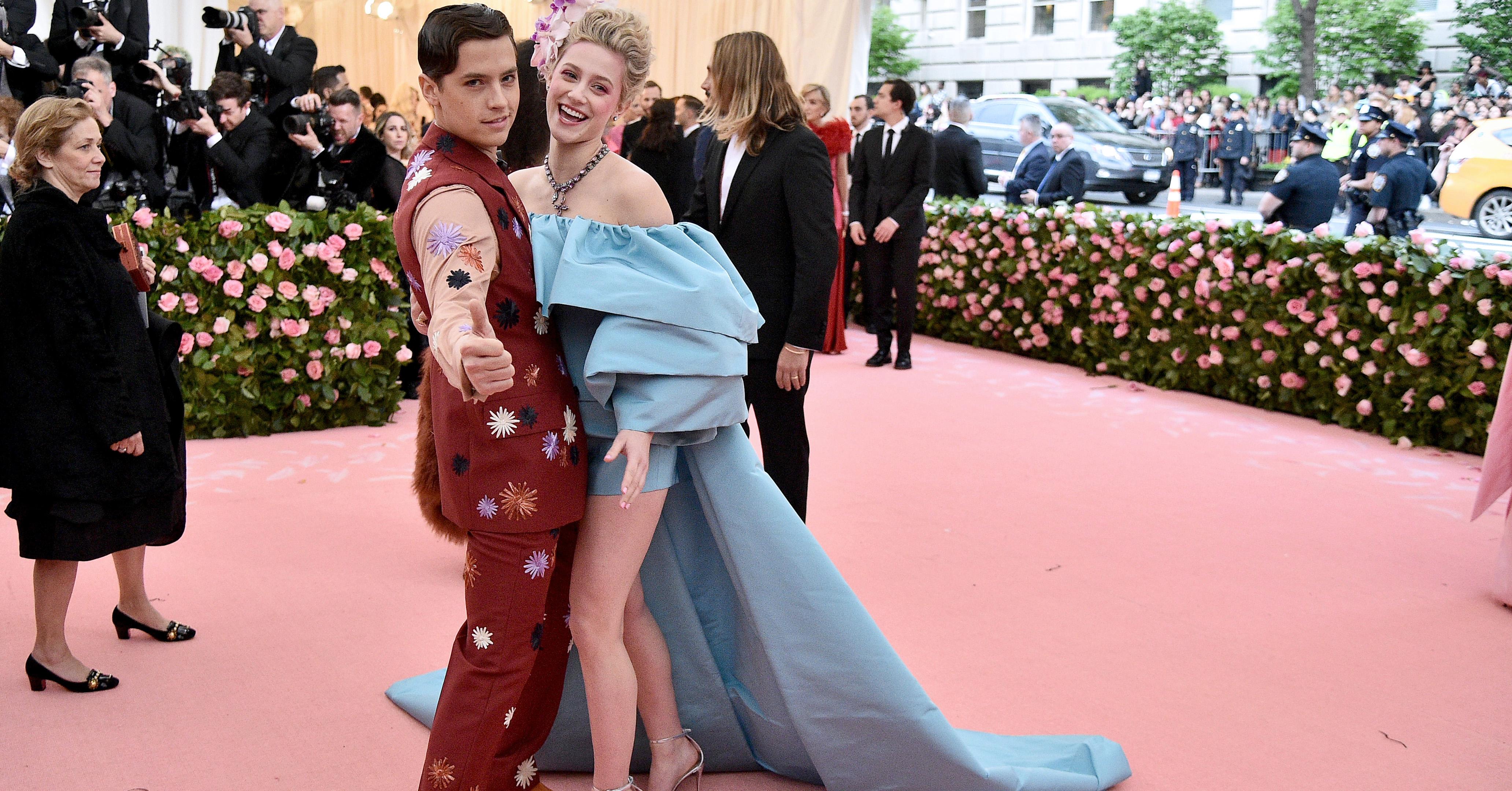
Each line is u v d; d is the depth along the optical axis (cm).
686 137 774
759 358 350
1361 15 2631
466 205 196
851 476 521
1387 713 304
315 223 556
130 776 258
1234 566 414
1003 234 818
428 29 196
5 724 279
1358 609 377
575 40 221
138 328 297
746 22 995
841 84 938
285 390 563
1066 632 352
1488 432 506
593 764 264
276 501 459
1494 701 313
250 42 684
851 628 236
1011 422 630
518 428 205
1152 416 648
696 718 259
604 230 220
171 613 348
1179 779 269
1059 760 265
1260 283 658
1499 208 1376
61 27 662
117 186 541
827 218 339
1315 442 597
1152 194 1864
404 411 623
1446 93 2175
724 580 257
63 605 295
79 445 284
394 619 348
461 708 211
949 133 943
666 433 217
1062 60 3097
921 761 239
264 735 278
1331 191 759
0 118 518
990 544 432
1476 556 430
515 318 206
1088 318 774
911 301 760
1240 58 2894
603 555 224
